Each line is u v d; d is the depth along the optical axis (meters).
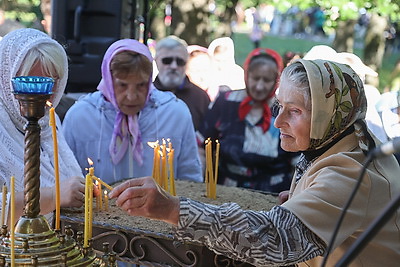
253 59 3.84
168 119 3.34
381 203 1.75
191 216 1.67
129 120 3.22
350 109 1.83
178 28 9.02
